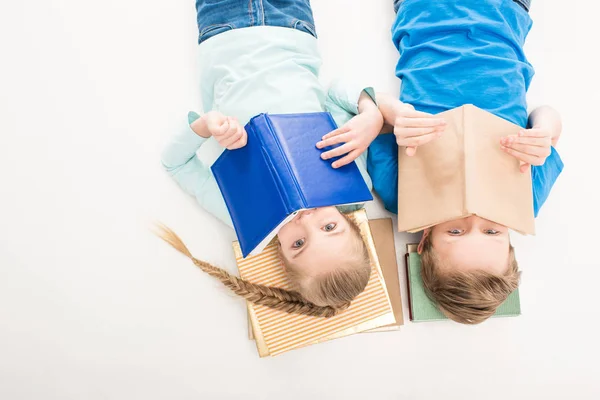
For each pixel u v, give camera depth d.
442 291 1.00
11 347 1.10
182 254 1.13
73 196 1.14
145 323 1.11
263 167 0.93
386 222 1.13
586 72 1.20
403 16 1.11
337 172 0.97
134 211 1.14
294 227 0.95
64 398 1.09
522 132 0.92
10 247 1.12
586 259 1.14
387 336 1.12
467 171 0.91
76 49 1.18
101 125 1.17
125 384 1.10
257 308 1.07
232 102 1.03
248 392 1.10
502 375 1.11
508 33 1.06
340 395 1.10
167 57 1.19
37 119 1.16
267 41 1.04
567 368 1.11
